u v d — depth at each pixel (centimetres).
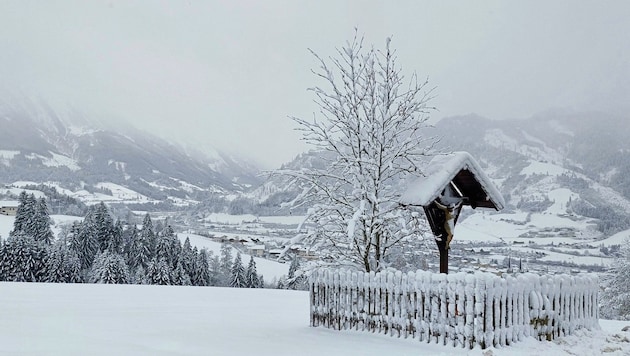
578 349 951
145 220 10106
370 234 1273
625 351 934
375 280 1034
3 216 13062
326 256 1309
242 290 2434
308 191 1333
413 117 1333
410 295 966
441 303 918
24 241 7344
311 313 1158
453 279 907
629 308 3822
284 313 1448
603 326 1348
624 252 3956
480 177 1216
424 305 945
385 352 848
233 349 844
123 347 813
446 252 1238
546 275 1055
